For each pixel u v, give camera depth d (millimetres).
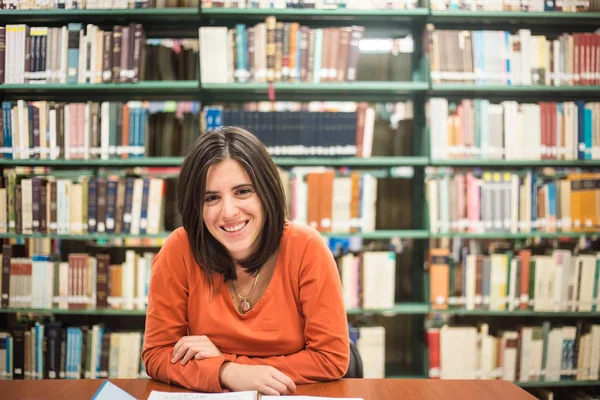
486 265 2625
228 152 1177
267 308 1269
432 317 2801
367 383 1181
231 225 1186
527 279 2633
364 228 2641
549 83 2646
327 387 1150
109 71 2572
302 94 2895
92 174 2848
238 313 1271
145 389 1142
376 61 2885
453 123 2639
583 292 2623
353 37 2617
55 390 1129
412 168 2875
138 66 2574
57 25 2750
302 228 1333
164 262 1307
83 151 2602
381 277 2623
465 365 2613
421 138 2777
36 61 2590
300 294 1273
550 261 2625
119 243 2742
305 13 2598
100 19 2682
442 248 2773
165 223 2688
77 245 2793
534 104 2688
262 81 2600
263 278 1315
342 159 2615
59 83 2584
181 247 1309
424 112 2744
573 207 2643
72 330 2576
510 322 2836
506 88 2631
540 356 2629
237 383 1092
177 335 1286
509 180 2637
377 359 2596
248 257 1266
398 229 2857
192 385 1124
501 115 2641
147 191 2590
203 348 1184
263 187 1205
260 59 2594
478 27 2836
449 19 2711
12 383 1174
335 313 1243
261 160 1211
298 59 2607
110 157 2607
